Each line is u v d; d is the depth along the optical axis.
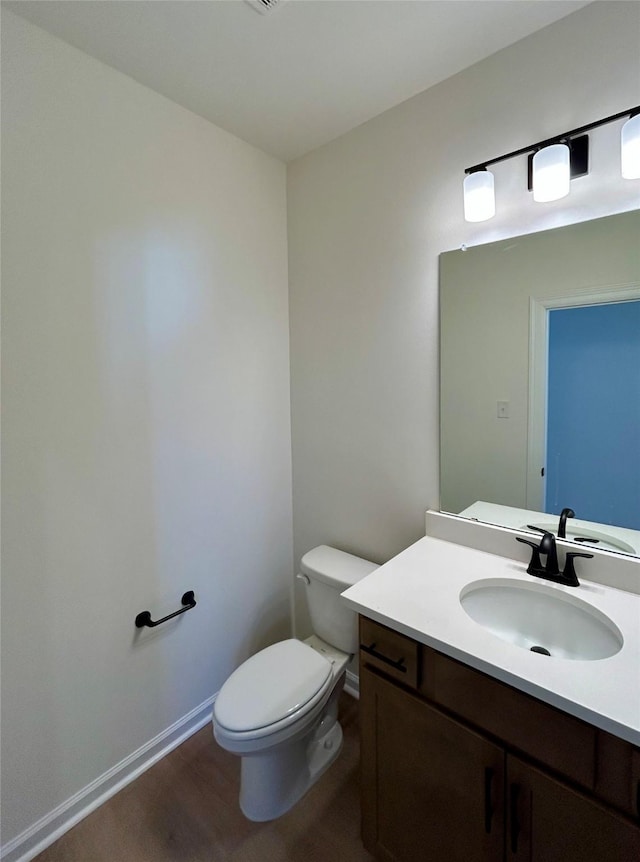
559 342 1.23
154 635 1.54
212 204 1.61
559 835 0.82
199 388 1.62
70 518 1.28
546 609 1.15
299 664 1.47
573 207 1.17
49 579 1.25
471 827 0.95
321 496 1.94
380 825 1.16
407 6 1.09
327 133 1.67
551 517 1.28
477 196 1.22
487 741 0.90
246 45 1.20
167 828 1.33
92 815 1.37
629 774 0.73
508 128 1.25
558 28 1.14
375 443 1.71
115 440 1.38
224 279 1.67
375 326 1.65
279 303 1.93
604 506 1.19
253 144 1.73
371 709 1.14
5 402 1.13
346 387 1.78
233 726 1.23
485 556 1.35
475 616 1.16
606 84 1.09
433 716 0.99
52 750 1.29
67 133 1.20
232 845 1.28
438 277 1.45
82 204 1.24
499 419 1.37
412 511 1.62
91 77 1.24
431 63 1.30
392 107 1.51
